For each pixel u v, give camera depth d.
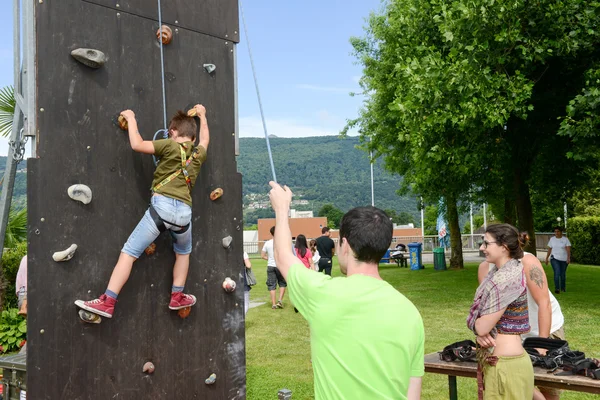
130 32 3.74
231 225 4.33
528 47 12.48
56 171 3.32
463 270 22.92
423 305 12.94
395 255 28.33
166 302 3.83
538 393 4.37
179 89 4.01
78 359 3.36
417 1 15.95
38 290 3.21
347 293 2.22
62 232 3.33
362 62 22.34
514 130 15.66
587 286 15.95
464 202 23.06
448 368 4.39
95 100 3.52
